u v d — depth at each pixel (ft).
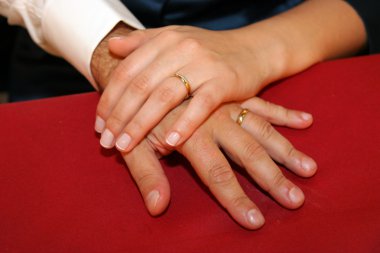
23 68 2.84
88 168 1.80
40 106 2.01
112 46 1.93
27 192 1.73
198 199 1.71
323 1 2.31
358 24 2.29
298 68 2.08
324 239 1.59
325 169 1.76
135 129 1.76
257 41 2.01
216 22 2.54
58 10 2.04
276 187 1.68
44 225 1.65
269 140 1.78
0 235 1.63
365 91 2.00
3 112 1.98
